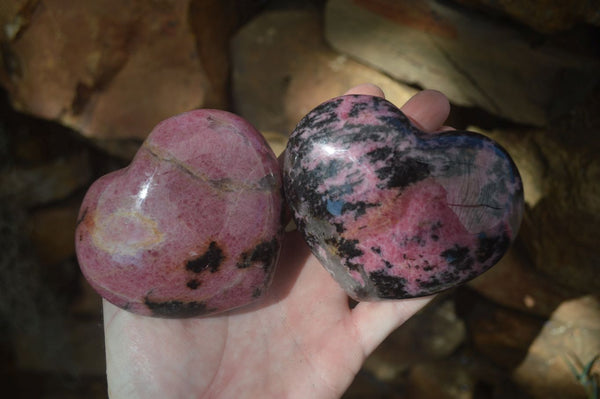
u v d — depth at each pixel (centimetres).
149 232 22
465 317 40
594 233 33
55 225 44
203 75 37
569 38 32
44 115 38
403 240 22
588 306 35
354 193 23
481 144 22
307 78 38
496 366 40
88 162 44
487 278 37
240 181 23
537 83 33
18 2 35
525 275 36
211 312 24
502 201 22
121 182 23
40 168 43
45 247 44
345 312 26
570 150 33
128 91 38
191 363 24
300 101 38
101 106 38
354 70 37
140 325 24
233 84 40
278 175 24
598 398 36
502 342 39
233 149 23
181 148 23
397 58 36
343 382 25
